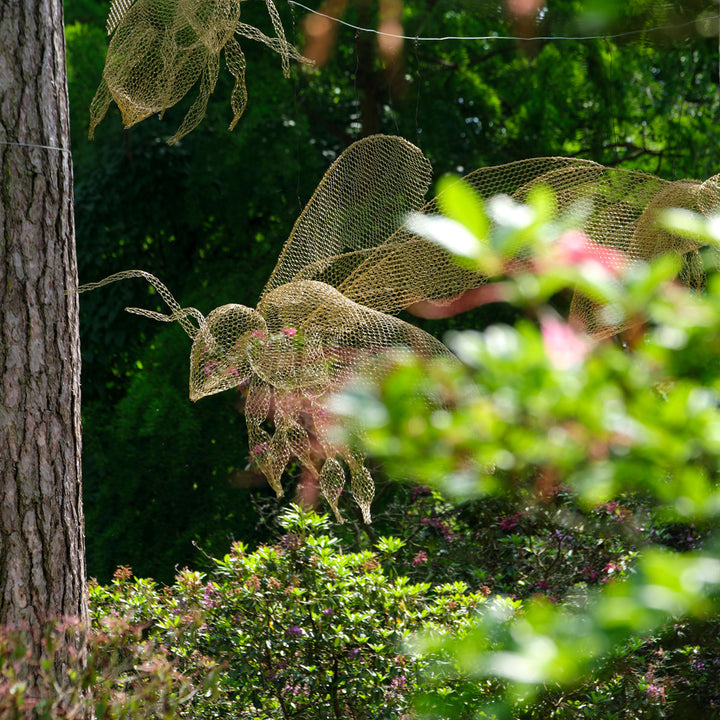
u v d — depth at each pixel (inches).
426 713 86.9
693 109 693.9
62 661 237.1
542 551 380.8
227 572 339.6
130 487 606.5
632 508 358.9
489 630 76.6
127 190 671.1
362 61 663.8
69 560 251.4
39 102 251.8
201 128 668.1
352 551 478.6
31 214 248.7
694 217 81.8
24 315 246.7
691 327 78.8
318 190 323.9
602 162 697.6
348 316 282.2
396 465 80.7
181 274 697.6
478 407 78.4
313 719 318.0
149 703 213.6
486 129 702.5
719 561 67.0
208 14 298.5
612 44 635.5
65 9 712.4
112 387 705.0
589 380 77.7
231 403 615.2
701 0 437.1
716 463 77.7
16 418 244.2
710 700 355.9
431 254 301.9
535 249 81.6
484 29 689.0
